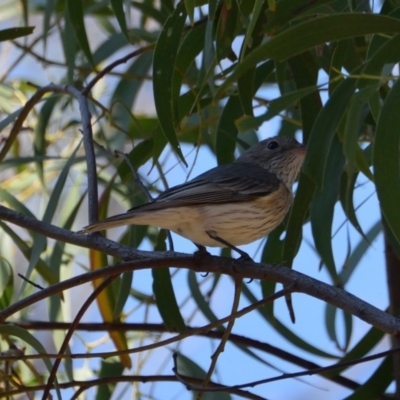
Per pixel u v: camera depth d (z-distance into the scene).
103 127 13.38
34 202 14.68
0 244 12.68
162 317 10.13
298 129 12.89
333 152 9.17
